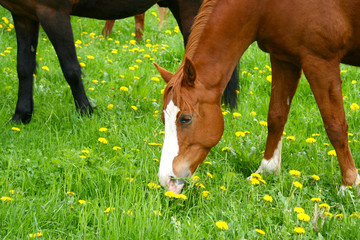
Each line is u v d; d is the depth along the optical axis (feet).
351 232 14.74
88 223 15.19
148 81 29.25
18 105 23.65
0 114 23.86
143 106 25.86
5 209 14.88
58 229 14.61
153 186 16.31
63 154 18.97
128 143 21.16
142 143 21.24
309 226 14.74
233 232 14.40
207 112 16.02
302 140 22.81
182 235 14.42
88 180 17.51
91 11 24.34
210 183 17.80
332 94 17.25
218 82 16.44
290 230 14.65
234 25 16.65
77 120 23.30
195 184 16.83
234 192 17.17
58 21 22.74
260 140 22.26
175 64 33.17
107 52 35.29
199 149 16.12
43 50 33.71
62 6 22.70
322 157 20.71
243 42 17.15
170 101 15.61
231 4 16.65
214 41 16.48
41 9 22.38
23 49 23.61
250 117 25.02
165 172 15.75
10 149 19.86
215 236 14.74
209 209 15.92
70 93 26.30
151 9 51.57
